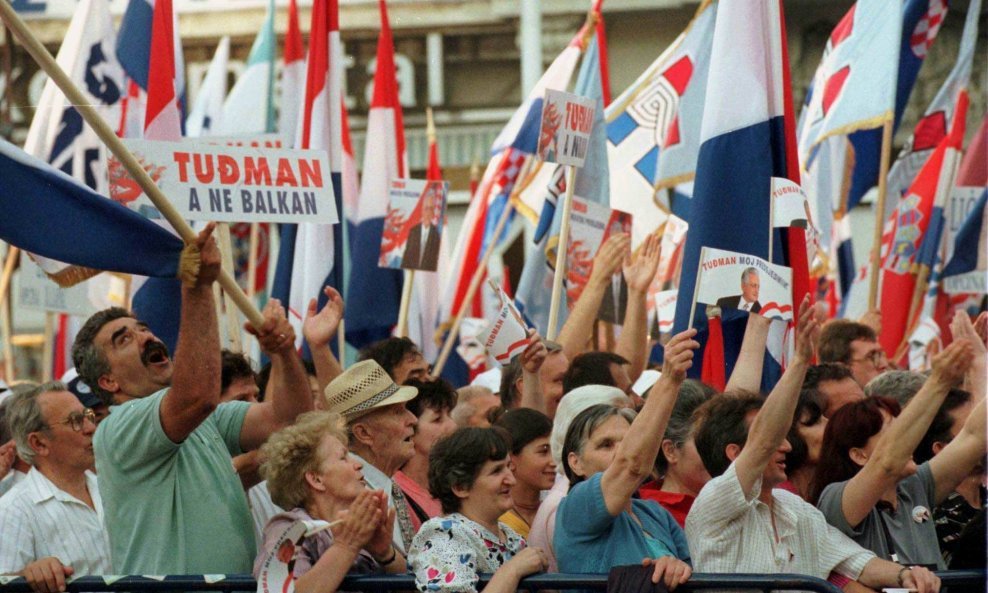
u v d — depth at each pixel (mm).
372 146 22766
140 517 10844
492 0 45250
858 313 22766
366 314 21531
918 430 10953
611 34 44938
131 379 12047
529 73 42469
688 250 15367
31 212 10742
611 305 18094
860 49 19312
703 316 15000
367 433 11828
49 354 18672
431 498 12039
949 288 21812
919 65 21641
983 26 42062
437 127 46281
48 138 19797
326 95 18656
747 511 10844
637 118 21391
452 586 10117
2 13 9828
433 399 13102
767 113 15406
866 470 11219
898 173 24234
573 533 10625
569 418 12227
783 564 10805
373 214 22078
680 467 12141
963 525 12625
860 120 19062
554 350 14875
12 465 13320
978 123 42000
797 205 13672
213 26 44125
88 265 10805
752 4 15508
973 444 11922
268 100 24531
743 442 11234
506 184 23156
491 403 14891
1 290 21297
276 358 11688
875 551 11461
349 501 10453
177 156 13164
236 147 13320
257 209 13336
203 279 10531
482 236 23594
